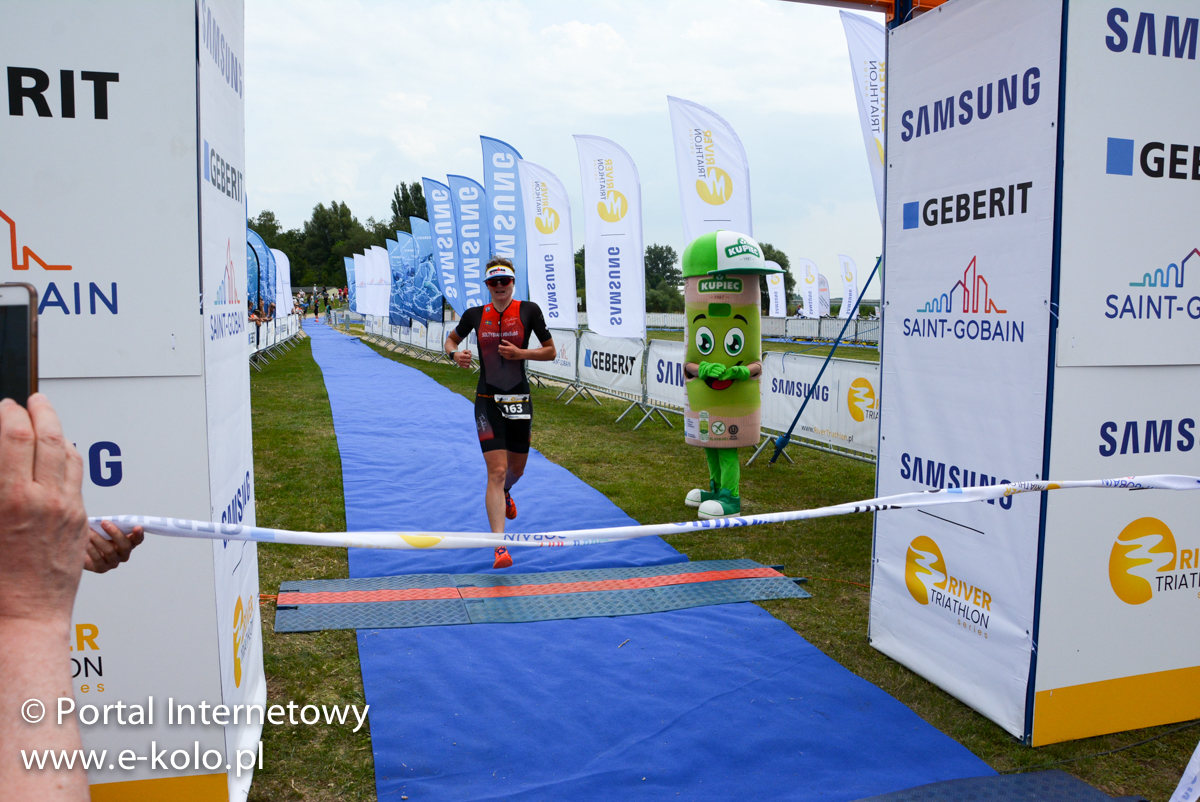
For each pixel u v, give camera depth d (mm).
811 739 3100
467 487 7418
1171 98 2994
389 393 14406
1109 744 3123
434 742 3023
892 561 3830
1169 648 3258
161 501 2266
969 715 3309
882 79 6082
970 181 3270
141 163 2148
